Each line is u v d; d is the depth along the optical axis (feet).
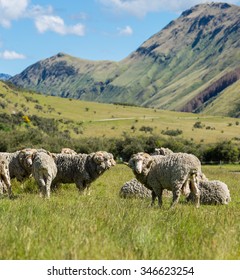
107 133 626.64
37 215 39.65
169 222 37.91
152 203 59.00
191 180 56.49
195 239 31.17
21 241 28.37
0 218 37.22
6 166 61.46
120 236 31.17
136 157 57.36
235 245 30.68
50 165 62.28
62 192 67.92
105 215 39.55
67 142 332.19
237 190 93.50
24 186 70.28
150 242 29.66
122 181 96.53
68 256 26.13
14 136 312.50
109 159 70.33
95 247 27.32
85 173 68.80
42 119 584.40
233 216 45.57
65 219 36.94
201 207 57.67
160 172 56.39
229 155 351.67
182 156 55.83
